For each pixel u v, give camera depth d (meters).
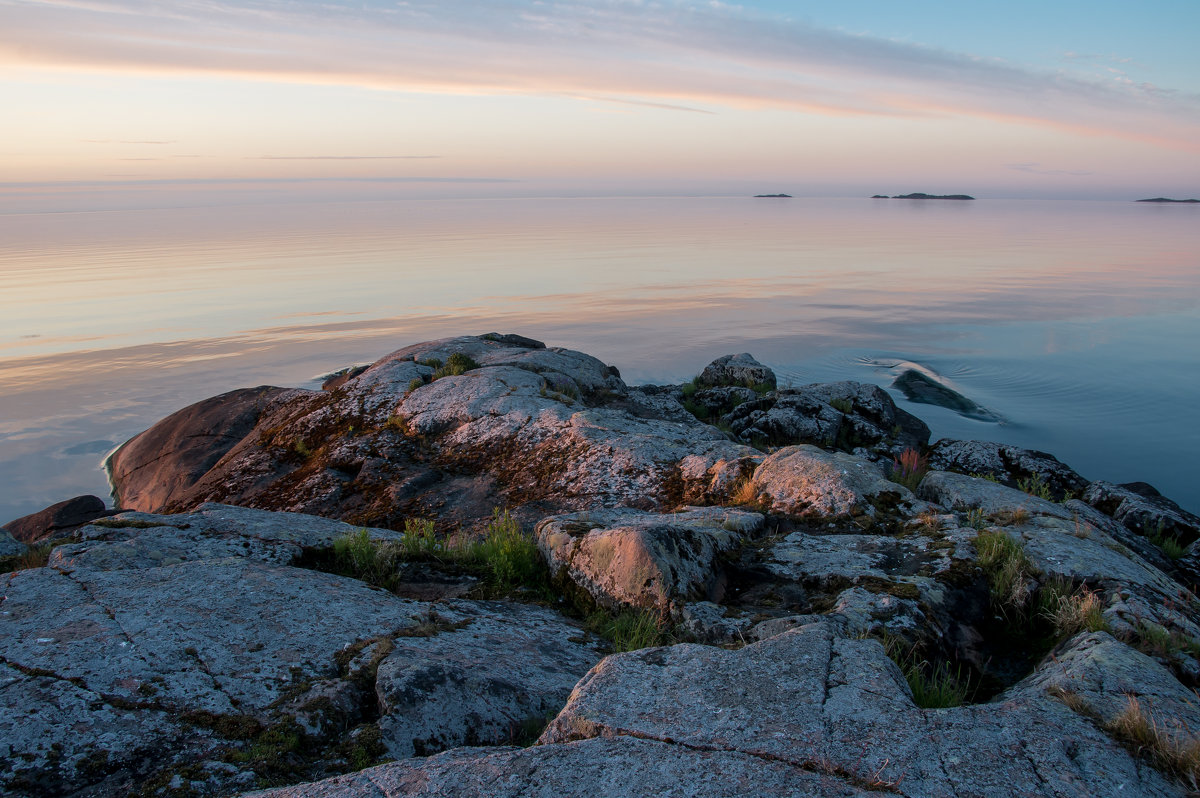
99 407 64.00
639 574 6.25
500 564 7.45
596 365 20.05
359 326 125.94
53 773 3.74
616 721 3.62
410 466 12.80
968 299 152.00
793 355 88.25
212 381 78.38
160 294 188.25
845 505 8.33
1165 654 4.93
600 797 3.06
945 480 9.55
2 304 169.25
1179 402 59.56
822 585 6.46
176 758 3.89
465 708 4.45
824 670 4.05
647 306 146.88
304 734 4.16
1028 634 5.96
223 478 14.47
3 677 4.48
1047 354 86.56
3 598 5.64
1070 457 44.88
